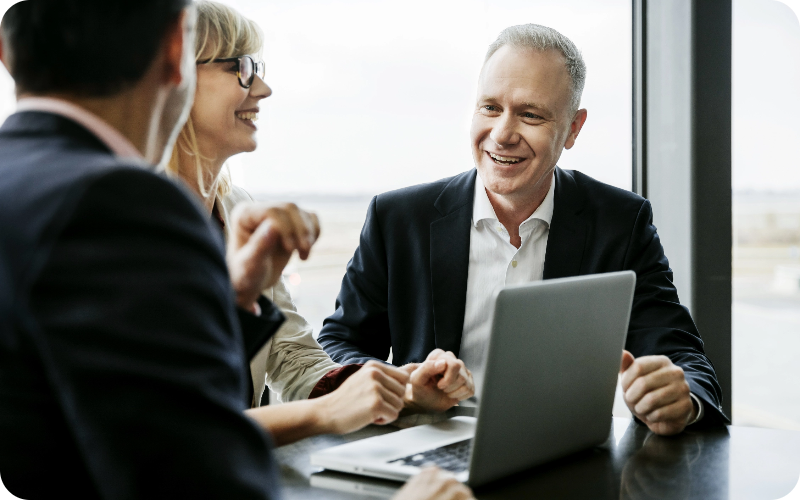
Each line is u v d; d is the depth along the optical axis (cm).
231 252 84
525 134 176
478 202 190
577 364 108
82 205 49
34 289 47
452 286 186
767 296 245
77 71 60
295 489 98
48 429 51
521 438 101
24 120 60
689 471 106
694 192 238
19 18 60
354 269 199
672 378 126
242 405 55
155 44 63
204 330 51
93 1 60
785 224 244
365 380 118
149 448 47
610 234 185
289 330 172
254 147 165
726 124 237
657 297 175
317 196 207
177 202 54
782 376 250
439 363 135
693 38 233
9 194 52
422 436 119
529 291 95
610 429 123
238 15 155
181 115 73
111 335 47
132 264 49
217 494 49
